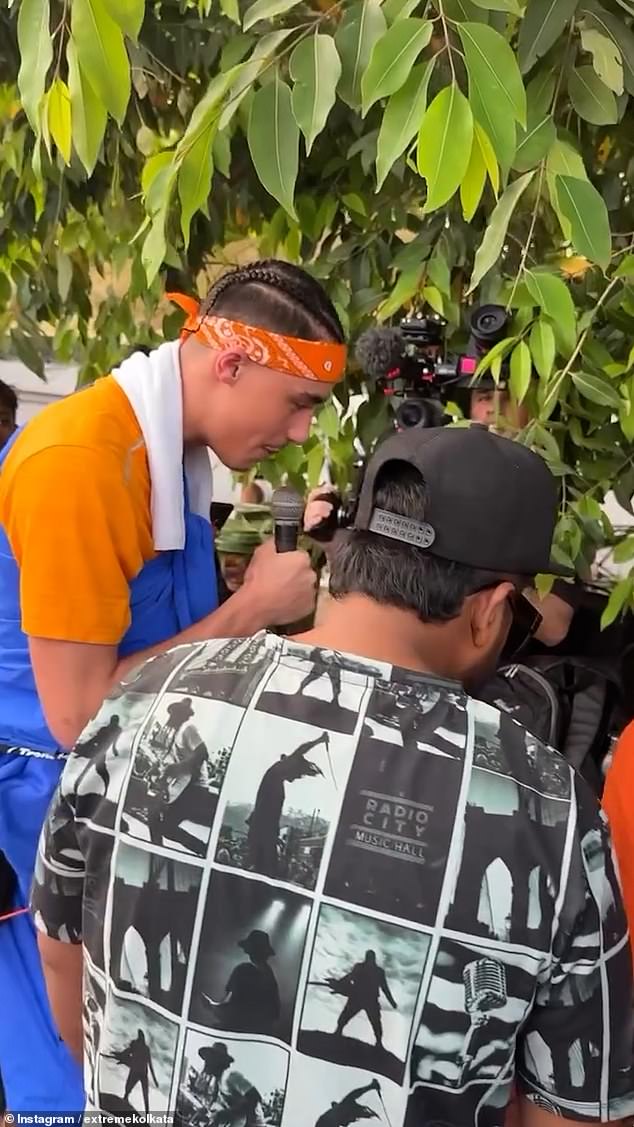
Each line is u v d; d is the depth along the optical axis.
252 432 1.07
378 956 0.57
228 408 1.05
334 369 1.05
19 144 1.65
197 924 0.60
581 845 0.57
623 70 0.93
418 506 0.63
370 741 0.59
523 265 1.06
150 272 0.96
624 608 1.34
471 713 0.60
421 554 0.62
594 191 0.87
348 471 1.56
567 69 0.95
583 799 0.58
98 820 0.65
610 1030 0.59
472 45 0.75
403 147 0.77
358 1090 0.58
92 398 1.02
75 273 2.02
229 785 0.60
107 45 0.78
